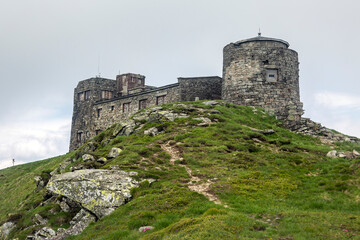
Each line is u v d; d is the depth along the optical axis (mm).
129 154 29609
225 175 24594
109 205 21500
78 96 72250
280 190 21922
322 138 39250
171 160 28922
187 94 52875
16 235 23703
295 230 14820
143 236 16094
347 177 22453
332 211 17938
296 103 45250
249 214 17812
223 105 45969
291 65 49125
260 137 35688
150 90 57156
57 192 23969
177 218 17719
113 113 63375
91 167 29469
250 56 48812
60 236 20141
